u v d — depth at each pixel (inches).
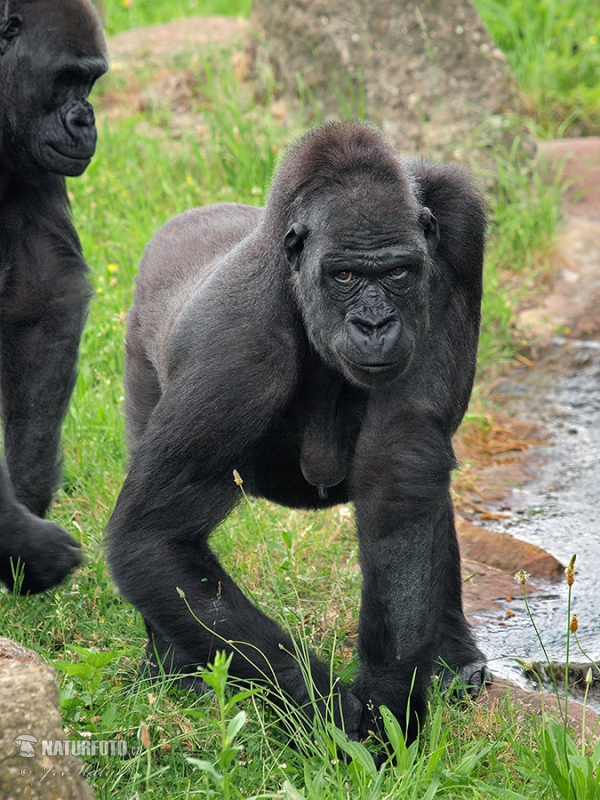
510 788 298.0
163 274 402.0
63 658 363.9
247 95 880.3
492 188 792.9
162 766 303.9
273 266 324.5
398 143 820.0
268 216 331.6
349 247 302.8
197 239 410.3
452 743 322.0
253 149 777.6
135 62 959.6
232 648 305.0
